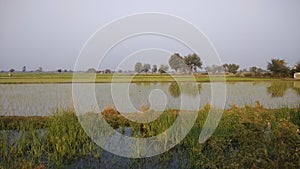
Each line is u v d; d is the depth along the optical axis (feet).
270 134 10.69
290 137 9.90
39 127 13.60
